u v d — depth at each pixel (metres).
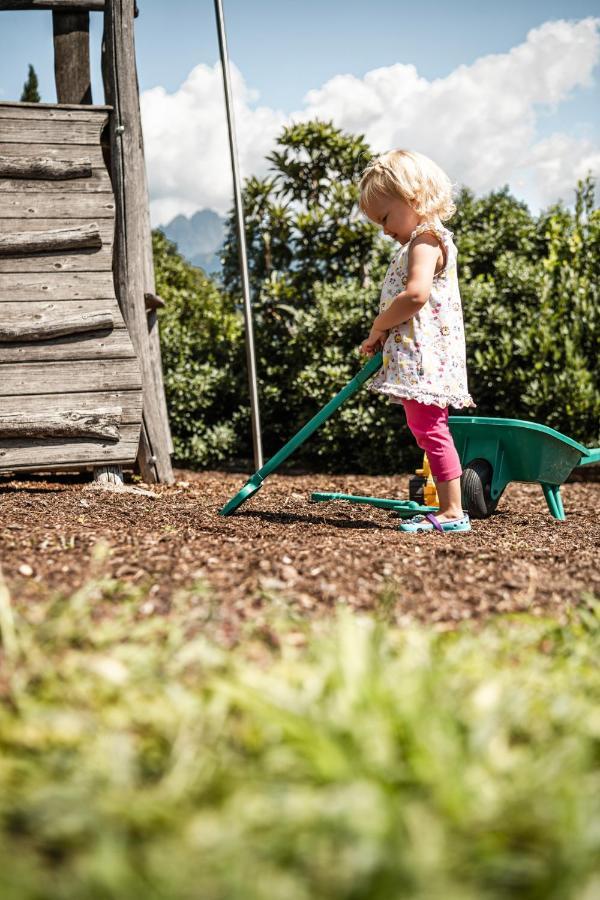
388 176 3.60
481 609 2.22
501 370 6.66
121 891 1.03
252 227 7.84
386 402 6.83
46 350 4.65
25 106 4.66
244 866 1.09
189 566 2.47
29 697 1.58
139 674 1.67
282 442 7.31
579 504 5.20
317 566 2.51
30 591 2.19
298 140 7.59
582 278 6.84
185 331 7.56
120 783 1.30
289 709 1.45
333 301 7.14
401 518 4.16
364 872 1.08
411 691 1.49
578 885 1.08
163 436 5.19
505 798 1.27
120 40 4.74
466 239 7.61
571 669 1.80
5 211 4.62
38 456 4.66
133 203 4.82
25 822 1.22
